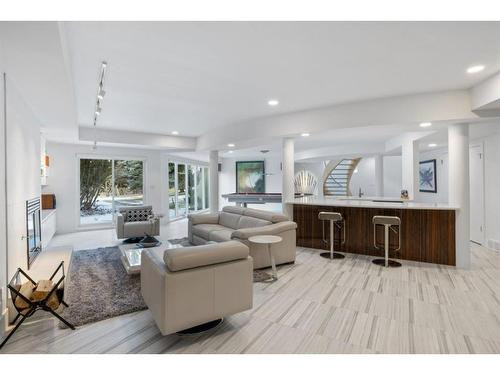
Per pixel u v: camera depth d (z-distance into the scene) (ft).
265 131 17.40
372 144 24.76
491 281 11.67
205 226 18.03
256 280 11.82
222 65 9.87
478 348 6.98
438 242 14.14
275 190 38.17
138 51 8.77
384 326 8.05
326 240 16.99
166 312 6.76
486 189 17.51
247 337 7.53
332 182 38.06
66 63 8.09
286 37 7.91
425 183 27.45
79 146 23.70
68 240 20.24
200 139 24.39
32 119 12.67
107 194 25.55
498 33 7.61
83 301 9.68
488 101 10.92
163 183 28.12
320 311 9.02
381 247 15.52
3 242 8.09
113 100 13.93
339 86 11.93
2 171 8.03
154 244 15.57
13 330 7.36
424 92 12.60
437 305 9.40
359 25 7.29
